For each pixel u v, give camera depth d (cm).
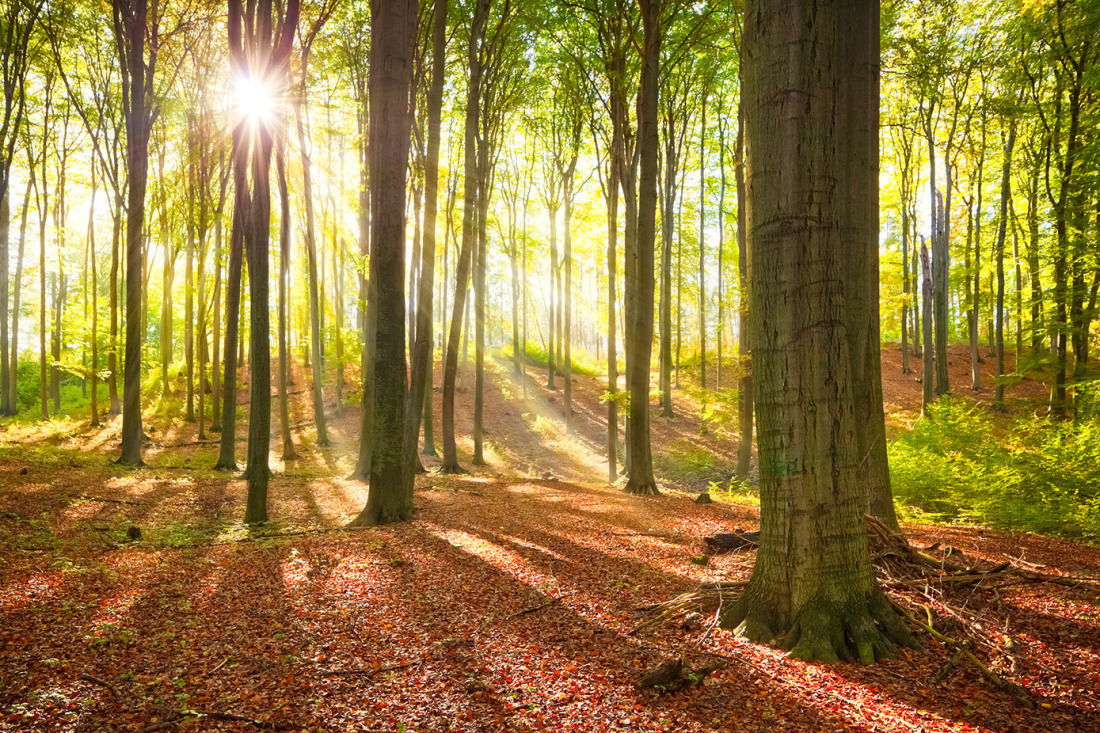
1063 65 1694
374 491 1029
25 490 1148
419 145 1991
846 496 479
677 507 1197
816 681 418
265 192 1053
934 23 1948
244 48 1201
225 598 621
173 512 1138
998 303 2211
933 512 1163
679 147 2403
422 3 1606
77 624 532
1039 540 834
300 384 3103
